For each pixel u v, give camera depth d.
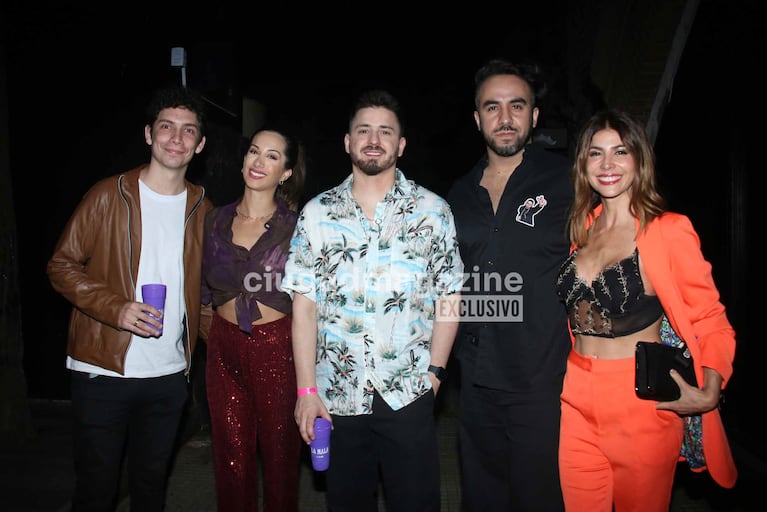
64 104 4.40
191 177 4.20
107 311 2.38
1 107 3.92
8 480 3.42
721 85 3.88
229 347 2.61
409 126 9.89
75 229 2.49
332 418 2.31
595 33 4.74
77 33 4.34
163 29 4.41
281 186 2.90
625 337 2.11
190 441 4.32
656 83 4.64
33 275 4.61
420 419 2.27
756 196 3.70
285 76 7.75
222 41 5.05
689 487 3.43
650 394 1.96
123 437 2.54
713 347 1.98
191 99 2.60
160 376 2.55
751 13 3.54
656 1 4.27
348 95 9.74
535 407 2.35
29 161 4.47
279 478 2.57
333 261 2.28
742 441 3.82
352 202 2.30
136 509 2.65
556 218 2.40
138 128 4.34
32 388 4.73
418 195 2.32
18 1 4.30
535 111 2.57
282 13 7.09
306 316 2.32
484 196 2.51
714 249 4.09
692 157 4.30
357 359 2.26
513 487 2.41
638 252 2.10
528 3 6.33
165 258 2.61
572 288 2.22
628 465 2.09
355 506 2.37
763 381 3.71
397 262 2.26
